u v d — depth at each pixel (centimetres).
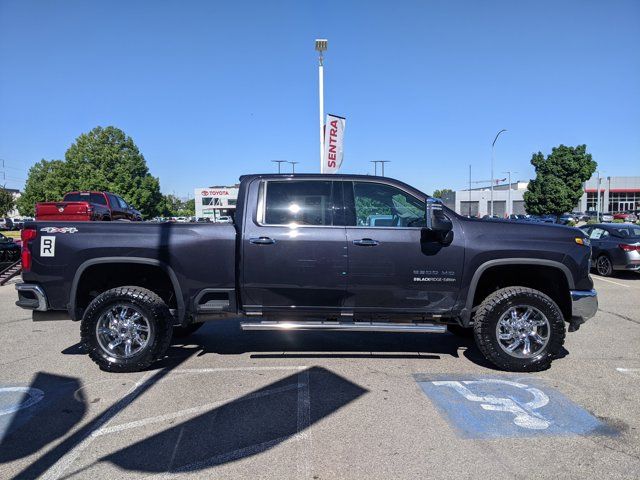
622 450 338
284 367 520
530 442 349
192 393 446
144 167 5159
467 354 569
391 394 441
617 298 951
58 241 497
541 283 544
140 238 498
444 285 501
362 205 516
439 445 345
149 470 314
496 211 7269
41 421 388
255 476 307
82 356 563
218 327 711
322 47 1677
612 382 471
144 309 495
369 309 511
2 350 589
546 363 496
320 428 373
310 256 498
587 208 7519
